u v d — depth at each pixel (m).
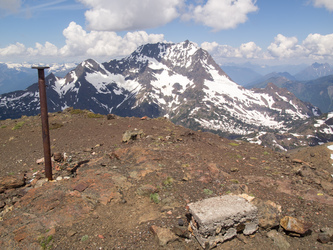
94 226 8.80
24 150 19.95
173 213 9.55
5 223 8.79
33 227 8.51
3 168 15.98
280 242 8.08
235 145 20.89
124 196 10.89
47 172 12.77
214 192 11.15
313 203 10.46
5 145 21.61
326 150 20.91
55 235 8.20
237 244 8.05
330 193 11.66
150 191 10.98
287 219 8.68
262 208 8.97
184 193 10.99
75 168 14.54
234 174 13.55
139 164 14.01
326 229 8.53
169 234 8.13
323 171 15.12
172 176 12.41
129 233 8.45
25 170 15.27
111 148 18.47
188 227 8.52
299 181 12.61
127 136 19.94
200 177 12.31
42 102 12.04
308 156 21.22
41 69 11.49
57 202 9.99
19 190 11.99
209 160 15.51
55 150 19.02
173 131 23.38
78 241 8.03
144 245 7.89
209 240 7.77
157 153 15.69
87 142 20.73
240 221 8.23
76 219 9.12
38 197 10.54
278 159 17.02
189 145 18.58
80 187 11.04
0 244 7.71
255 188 11.74
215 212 8.03
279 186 12.03
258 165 15.45
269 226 8.62
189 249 7.72
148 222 9.00
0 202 10.67
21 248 7.60
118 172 13.05
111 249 7.71
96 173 12.90
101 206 10.02
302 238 8.42
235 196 9.12
